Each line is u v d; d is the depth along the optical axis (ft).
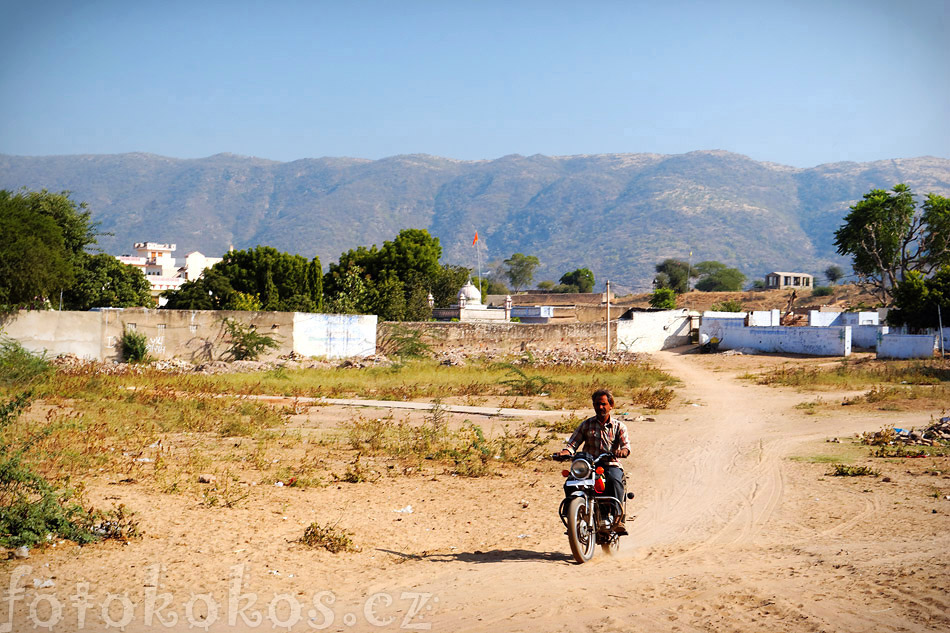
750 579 23.35
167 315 139.54
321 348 152.46
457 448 56.13
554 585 23.81
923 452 52.65
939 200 257.96
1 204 129.90
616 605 21.13
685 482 44.98
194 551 27.30
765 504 38.27
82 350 131.95
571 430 67.36
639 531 33.71
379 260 274.57
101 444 47.62
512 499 40.63
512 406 88.99
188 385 95.96
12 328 125.39
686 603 20.97
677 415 80.38
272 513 34.50
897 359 159.74
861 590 21.34
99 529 28.76
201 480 40.34
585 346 196.34
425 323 184.85
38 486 29.17
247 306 196.03
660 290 378.73
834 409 82.94
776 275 511.81
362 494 40.63
